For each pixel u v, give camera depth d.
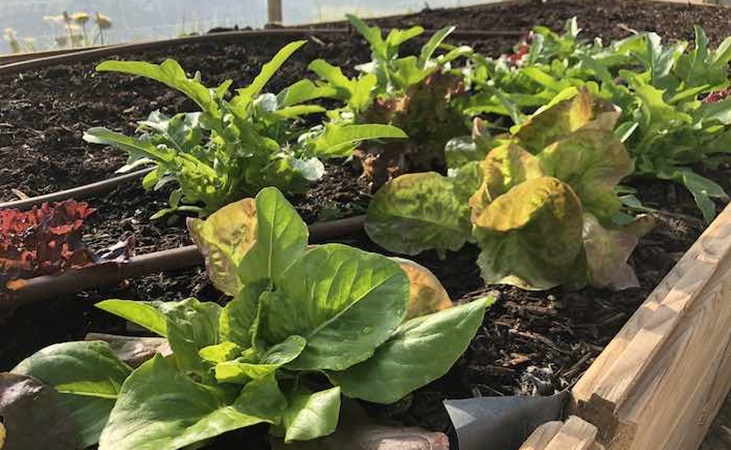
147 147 0.63
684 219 0.73
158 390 0.42
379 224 0.67
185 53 1.14
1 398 0.43
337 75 0.77
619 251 0.61
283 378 0.45
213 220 0.52
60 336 0.54
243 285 0.47
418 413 0.48
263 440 0.45
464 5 1.61
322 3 1.70
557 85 0.83
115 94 0.98
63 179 0.78
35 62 1.06
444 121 0.78
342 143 0.67
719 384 0.75
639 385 0.48
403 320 0.47
